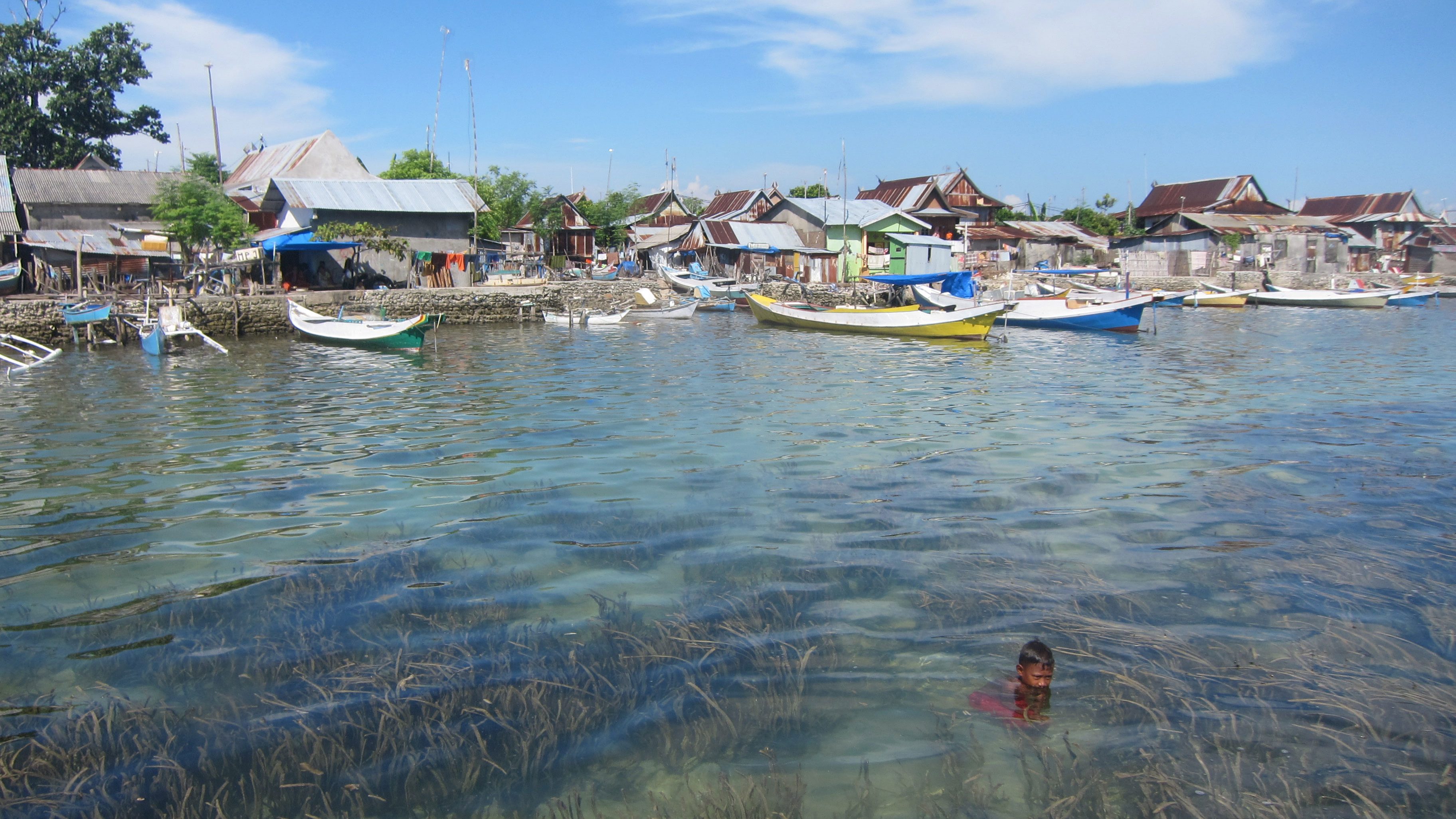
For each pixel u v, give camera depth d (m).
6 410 16.62
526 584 7.49
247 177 51.25
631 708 5.46
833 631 6.51
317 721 5.28
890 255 52.28
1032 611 6.86
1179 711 5.40
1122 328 34.81
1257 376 21.94
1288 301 51.09
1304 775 4.76
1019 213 75.38
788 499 10.09
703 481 10.95
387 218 40.50
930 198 61.25
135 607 7.07
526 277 45.25
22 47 50.00
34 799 4.55
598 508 9.75
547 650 6.20
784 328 36.56
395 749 5.01
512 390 19.11
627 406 16.88
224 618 6.82
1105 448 13.04
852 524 9.12
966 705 5.50
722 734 5.18
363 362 24.72
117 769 4.82
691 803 4.56
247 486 10.88
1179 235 61.59
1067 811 4.46
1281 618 6.76
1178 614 6.83
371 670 5.91
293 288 38.28
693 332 34.78
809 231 54.34
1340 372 22.72
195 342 29.94
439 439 13.67
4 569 8.01
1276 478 11.17
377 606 7.02
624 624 6.64
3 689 5.73
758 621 6.69
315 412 16.30
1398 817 4.41
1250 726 5.23
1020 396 18.28
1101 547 8.40
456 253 41.53
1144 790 4.64
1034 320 36.97
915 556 8.12
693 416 15.70
